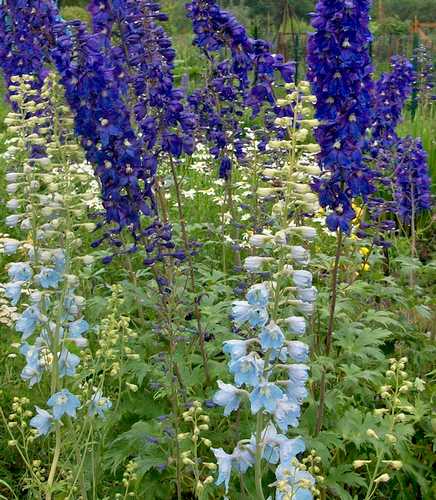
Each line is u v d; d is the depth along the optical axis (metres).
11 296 2.00
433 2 11.38
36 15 2.81
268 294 1.69
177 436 1.95
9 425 1.96
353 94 2.21
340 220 2.26
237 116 2.83
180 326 2.24
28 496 2.18
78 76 2.26
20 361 2.60
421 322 2.94
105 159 2.39
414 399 2.44
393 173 3.17
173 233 2.97
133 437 2.15
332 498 2.18
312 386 2.37
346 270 3.00
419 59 5.34
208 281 2.70
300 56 5.91
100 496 2.19
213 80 2.76
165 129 2.46
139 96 2.46
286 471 1.71
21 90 2.04
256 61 2.65
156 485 2.17
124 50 2.54
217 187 3.88
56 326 1.97
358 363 2.49
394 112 3.17
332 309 2.30
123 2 2.52
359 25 2.19
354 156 2.23
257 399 1.68
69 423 1.98
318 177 2.28
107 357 2.02
